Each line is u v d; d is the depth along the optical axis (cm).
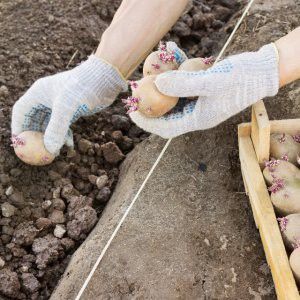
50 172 101
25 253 91
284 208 82
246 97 81
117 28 93
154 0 92
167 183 94
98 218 97
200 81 80
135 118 88
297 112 101
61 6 125
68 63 117
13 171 100
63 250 92
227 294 82
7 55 114
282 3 120
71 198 98
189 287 82
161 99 83
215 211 91
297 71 81
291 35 82
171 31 126
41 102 98
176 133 86
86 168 104
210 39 124
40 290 89
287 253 80
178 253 85
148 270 84
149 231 88
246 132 92
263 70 80
